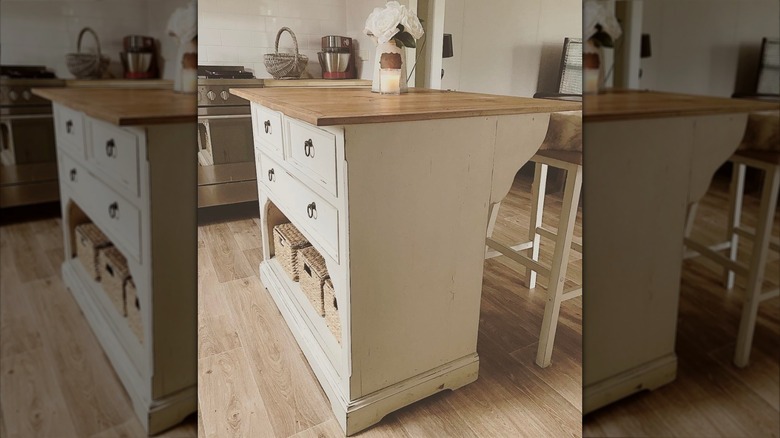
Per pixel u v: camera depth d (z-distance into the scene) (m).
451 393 1.67
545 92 3.34
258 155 2.33
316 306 1.85
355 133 1.26
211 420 1.54
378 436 1.48
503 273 2.56
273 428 1.51
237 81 3.10
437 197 1.45
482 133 1.47
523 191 3.39
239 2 3.42
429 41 2.79
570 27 3.29
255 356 1.86
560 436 1.49
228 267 2.64
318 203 1.52
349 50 3.47
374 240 1.37
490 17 3.02
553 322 1.77
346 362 1.45
